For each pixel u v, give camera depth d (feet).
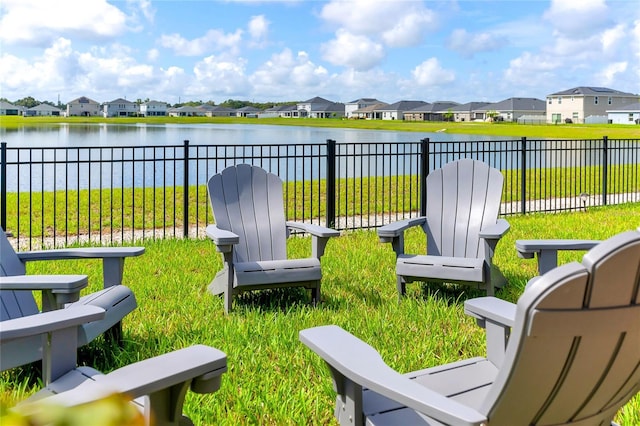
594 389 5.40
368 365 5.82
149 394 5.47
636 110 303.68
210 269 19.72
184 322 13.85
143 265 20.21
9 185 58.39
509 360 4.90
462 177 18.21
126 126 271.90
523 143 33.50
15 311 10.73
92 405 2.58
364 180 58.39
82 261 21.44
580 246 12.37
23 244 26.27
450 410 4.88
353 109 499.10
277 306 15.76
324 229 16.05
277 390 9.96
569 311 4.66
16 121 359.05
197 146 26.58
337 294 16.70
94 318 6.93
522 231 27.04
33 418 2.47
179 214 35.22
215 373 5.75
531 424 5.54
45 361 7.13
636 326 4.97
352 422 6.23
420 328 13.42
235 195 17.38
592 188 52.01
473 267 15.37
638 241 4.63
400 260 16.12
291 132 188.75
